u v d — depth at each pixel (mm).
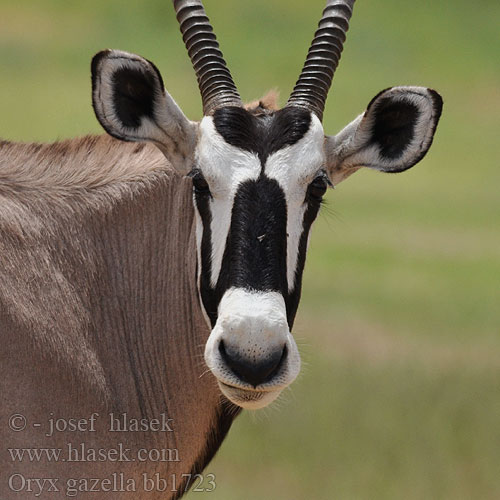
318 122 24141
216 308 23297
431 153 137250
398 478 41250
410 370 51875
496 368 52844
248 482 40844
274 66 178500
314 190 23844
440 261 83000
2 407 23281
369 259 82625
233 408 26953
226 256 22984
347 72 175250
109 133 24797
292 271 23359
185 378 26078
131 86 24672
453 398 48000
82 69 162500
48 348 23938
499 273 79312
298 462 42406
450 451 43312
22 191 25281
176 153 25062
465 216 102688
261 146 23422
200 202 23859
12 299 23766
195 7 25922
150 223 26078
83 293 25125
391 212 102688
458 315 65375
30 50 171000
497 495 40562
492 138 147500
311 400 47438
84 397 24438
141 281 25953
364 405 47156
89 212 25688
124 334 25656
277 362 21797
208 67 25672
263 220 22781
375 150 25688
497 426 45406
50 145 26156
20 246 24500
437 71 182500
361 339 57875
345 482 40875
